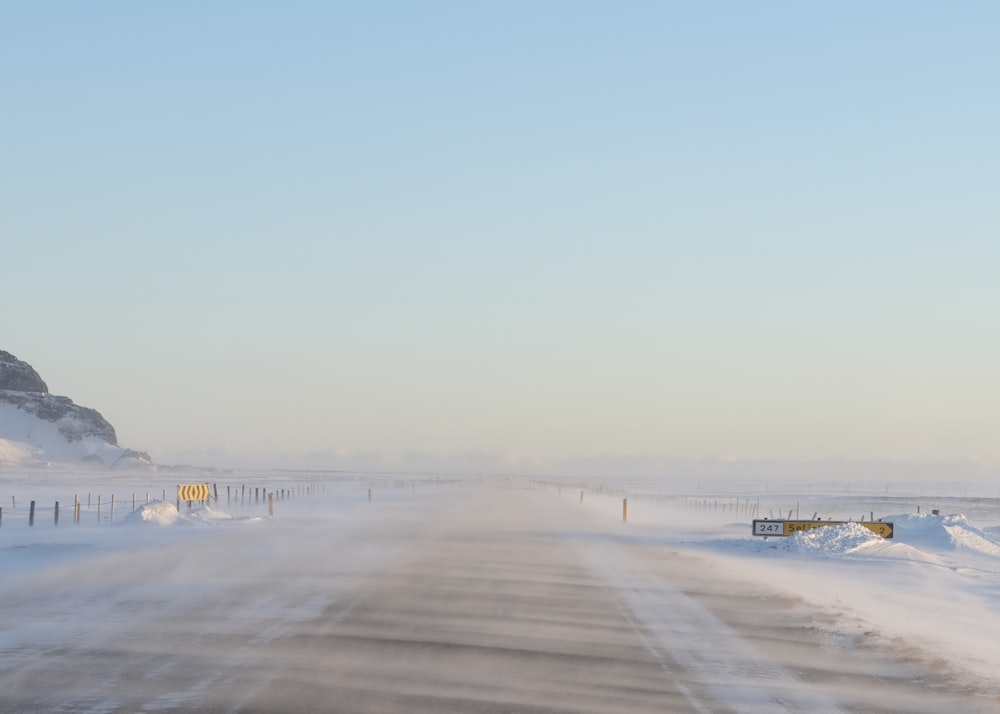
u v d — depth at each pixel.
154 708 11.77
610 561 33.03
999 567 34.84
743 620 20.42
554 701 12.69
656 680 14.22
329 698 12.48
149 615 19.27
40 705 11.90
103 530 44.50
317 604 21.17
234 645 16.16
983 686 14.31
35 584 24.11
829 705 12.93
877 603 23.66
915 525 47.06
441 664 14.96
